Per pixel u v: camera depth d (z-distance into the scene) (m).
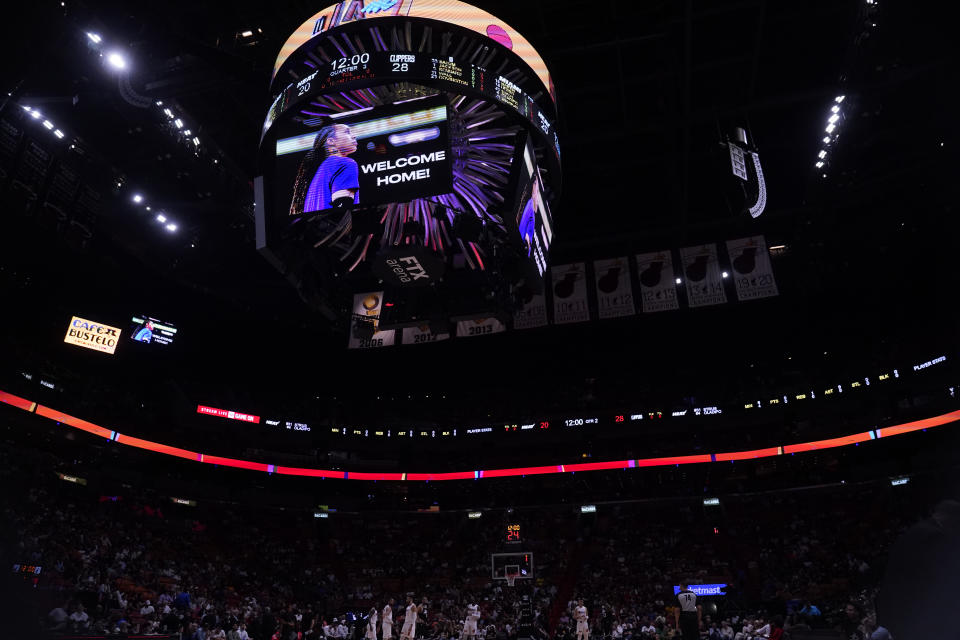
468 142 19.58
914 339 45.47
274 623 25.20
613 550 44.62
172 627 23.92
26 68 30.59
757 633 23.19
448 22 18.42
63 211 38.44
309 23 19.17
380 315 21.61
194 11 30.66
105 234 42.50
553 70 35.34
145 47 31.03
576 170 42.75
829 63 35.00
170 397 47.34
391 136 18.03
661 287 43.41
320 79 18.17
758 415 48.75
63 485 37.25
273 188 19.11
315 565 44.94
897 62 33.72
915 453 44.19
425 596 38.84
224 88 34.41
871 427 42.91
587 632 28.48
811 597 35.06
